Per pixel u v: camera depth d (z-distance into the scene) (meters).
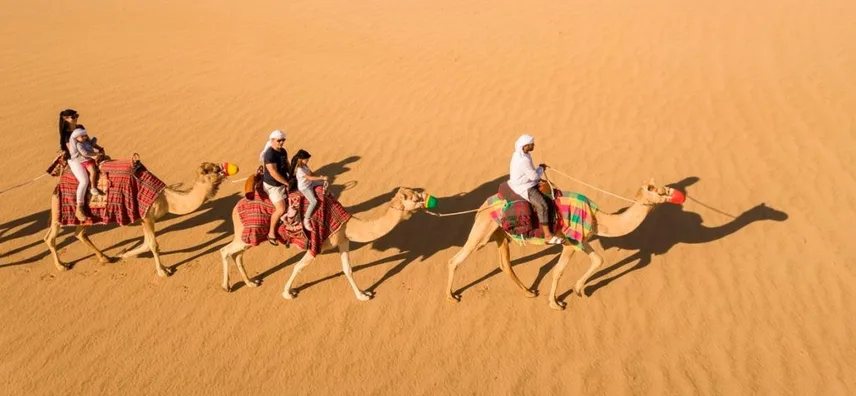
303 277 9.42
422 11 20.19
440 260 9.80
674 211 10.68
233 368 7.93
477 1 20.92
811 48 15.78
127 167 8.80
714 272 9.43
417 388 7.70
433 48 17.12
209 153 12.44
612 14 18.80
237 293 9.10
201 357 8.07
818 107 13.26
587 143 12.55
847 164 11.48
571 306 8.93
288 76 15.62
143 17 20.09
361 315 8.76
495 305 8.95
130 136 12.93
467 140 12.81
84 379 7.70
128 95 14.59
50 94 14.54
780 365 7.95
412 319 8.71
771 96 13.80
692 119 13.16
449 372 7.91
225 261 8.83
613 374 7.87
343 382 7.77
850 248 9.70
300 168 8.02
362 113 13.91
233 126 13.38
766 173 11.43
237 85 15.16
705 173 11.52
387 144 12.75
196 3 21.67
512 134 12.95
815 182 11.12
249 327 8.54
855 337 8.31
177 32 18.70
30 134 12.86
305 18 19.91
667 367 7.95
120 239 10.20
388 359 8.09
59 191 8.73
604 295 9.12
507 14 19.48
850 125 12.58
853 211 10.41
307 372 7.89
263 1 21.84
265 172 8.07
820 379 7.77
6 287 9.09
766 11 18.14
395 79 15.41
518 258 9.88
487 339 8.40
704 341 8.31
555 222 8.20
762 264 9.52
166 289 9.15
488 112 13.80
